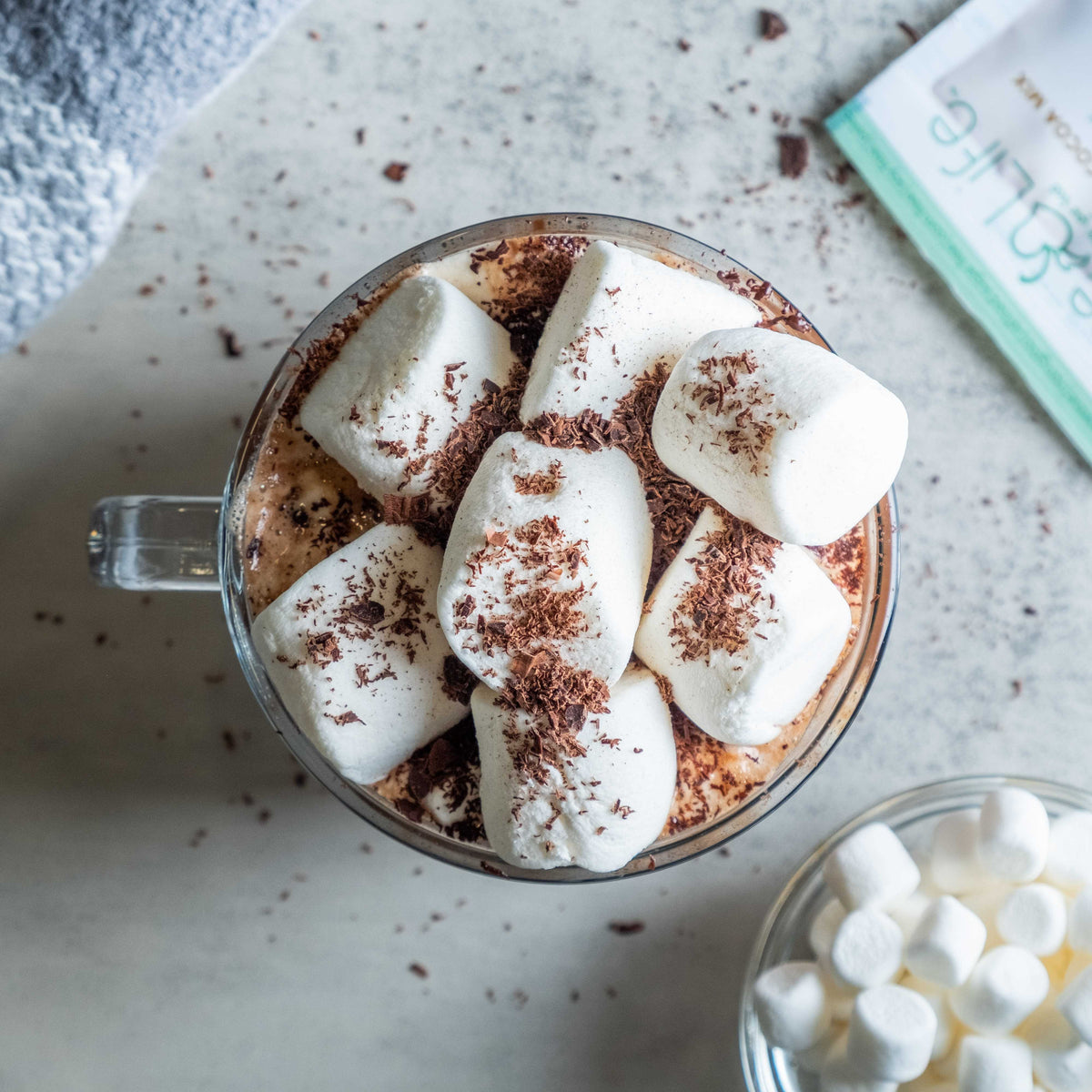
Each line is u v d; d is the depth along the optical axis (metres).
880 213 0.38
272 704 0.34
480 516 0.31
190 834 0.38
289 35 0.38
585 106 0.38
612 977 0.38
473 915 0.38
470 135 0.38
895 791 0.38
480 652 0.31
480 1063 0.38
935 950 0.34
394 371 0.32
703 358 0.31
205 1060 0.38
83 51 0.32
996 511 0.38
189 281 0.38
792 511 0.31
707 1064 0.38
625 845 0.32
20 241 0.33
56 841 0.38
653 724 0.32
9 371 0.38
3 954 0.38
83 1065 0.38
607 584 0.31
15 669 0.38
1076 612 0.38
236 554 0.33
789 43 0.38
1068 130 0.37
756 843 0.38
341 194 0.38
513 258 0.33
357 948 0.38
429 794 0.33
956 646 0.38
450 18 0.38
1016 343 0.37
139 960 0.38
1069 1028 0.35
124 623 0.38
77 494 0.38
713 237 0.38
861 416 0.31
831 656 0.32
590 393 0.32
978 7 0.37
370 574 0.32
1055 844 0.36
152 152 0.33
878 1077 0.35
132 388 0.38
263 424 0.33
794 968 0.36
